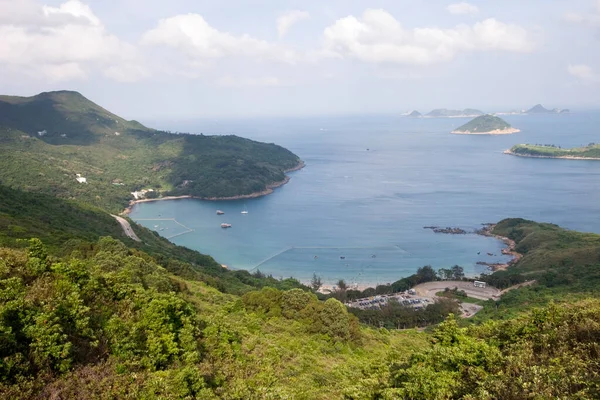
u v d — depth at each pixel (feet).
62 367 53.42
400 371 66.64
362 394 65.10
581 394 46.19
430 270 379.76
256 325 119.65
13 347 52.24
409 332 187.73
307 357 102.42
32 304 60.85
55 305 62.23
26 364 50.83
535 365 57.52
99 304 73.31
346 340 130.21
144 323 71.36
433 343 87.45
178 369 63.87
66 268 75.00
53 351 53.57
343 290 339.77
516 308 255.29
